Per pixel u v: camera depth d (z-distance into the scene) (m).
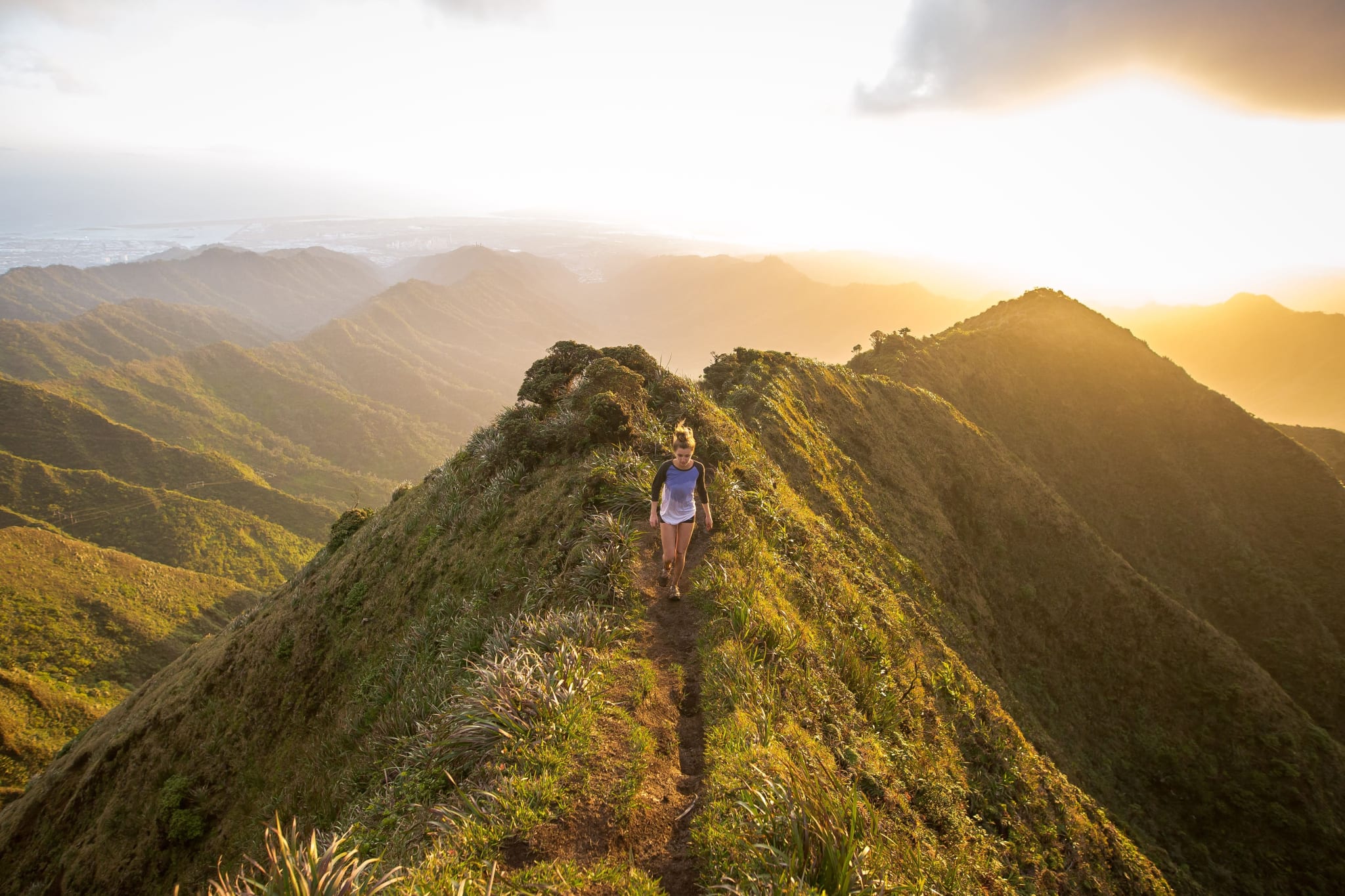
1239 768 35.00
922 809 9.05
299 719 15.13
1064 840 12.85
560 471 14.33
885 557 25.27
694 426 16.08
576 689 6.85
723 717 6.69
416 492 20.11
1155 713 37.06
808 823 5.04
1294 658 57.56
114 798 17.38
